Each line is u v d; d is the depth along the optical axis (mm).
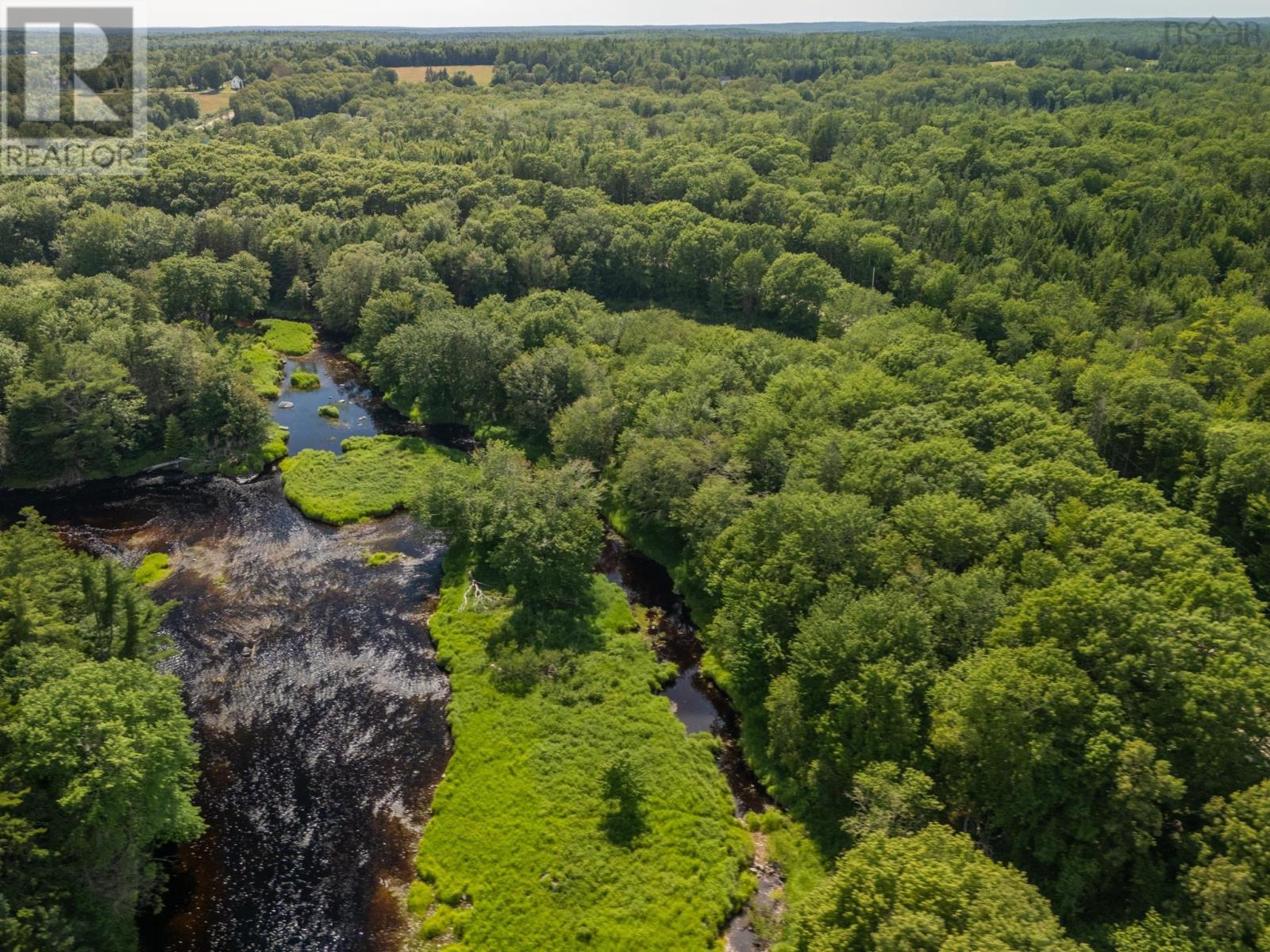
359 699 75125
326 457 114312
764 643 70625
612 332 129750
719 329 130250
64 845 51312
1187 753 52000
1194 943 43812
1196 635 53188
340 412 130875
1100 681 54719
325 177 190625
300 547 97000
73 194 174000
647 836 61781
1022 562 66875
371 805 64938
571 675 77188
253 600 87500
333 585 90500
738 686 75750
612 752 69000
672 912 56531
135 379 113938
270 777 66938
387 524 102250
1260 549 76688
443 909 56531
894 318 124750
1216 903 43781
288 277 169500
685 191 193500
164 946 54062
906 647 62281
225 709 73125
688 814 63844
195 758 58656
